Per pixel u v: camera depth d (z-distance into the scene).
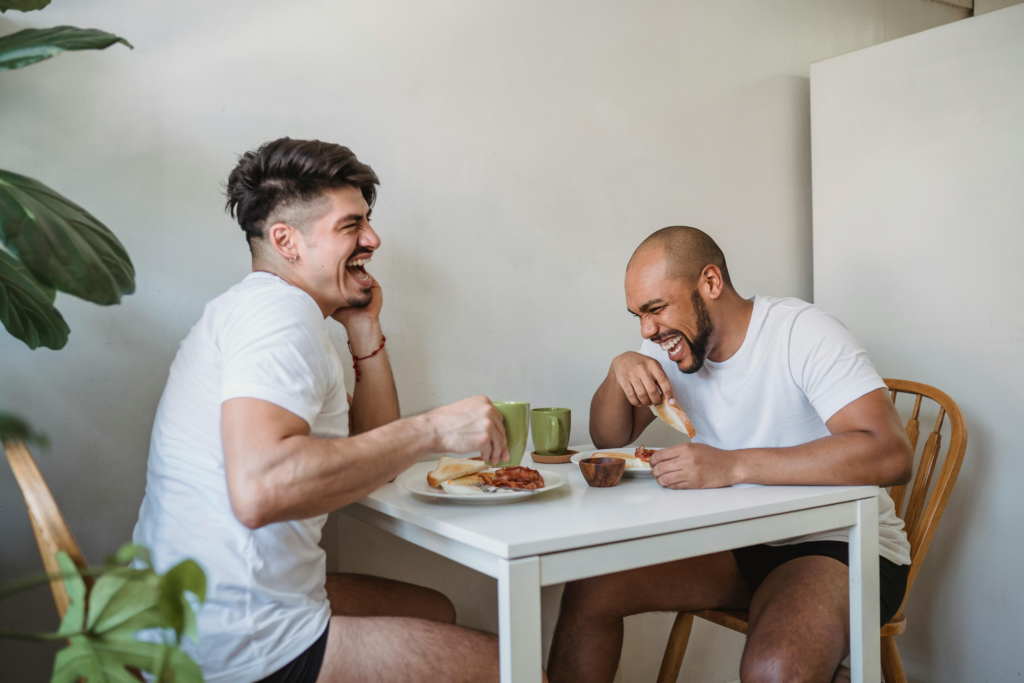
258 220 1.06
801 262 2.21
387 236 1.53
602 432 1.53
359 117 1.51
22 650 1.21
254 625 0.84
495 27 1.67
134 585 0.54
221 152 1.38
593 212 1.81
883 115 1.97
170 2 1.33
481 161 1.65
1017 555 1.73
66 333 1.01
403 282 1.55
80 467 1.26
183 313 1.34
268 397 0.81
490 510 0.97
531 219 1.72
